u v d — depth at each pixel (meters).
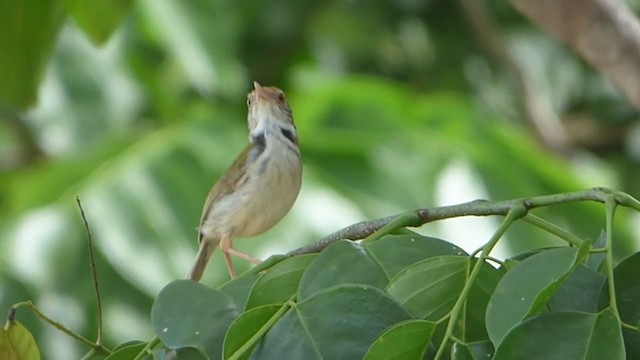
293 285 5.27
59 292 11.96
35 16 10.94
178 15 14.17
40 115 14.41
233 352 5.03
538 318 4.72
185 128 12.91
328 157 12.48
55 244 12.11
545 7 9.20
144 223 12.13
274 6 16.03
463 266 5.12
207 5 14.31
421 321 4.81
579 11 9.07
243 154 9.21
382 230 5.51
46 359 11.77
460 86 16.34
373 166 12.51
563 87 16.56
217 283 11.48
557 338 4.68
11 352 5.82
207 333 5.21
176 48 14.11
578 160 16.17
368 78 15.55
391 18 16.50
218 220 9.13
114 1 10.92
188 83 14.84
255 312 5.03
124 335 11.91
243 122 14.63
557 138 16.09
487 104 16.20
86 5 10.94
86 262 12.04
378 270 5.21
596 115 16.50
